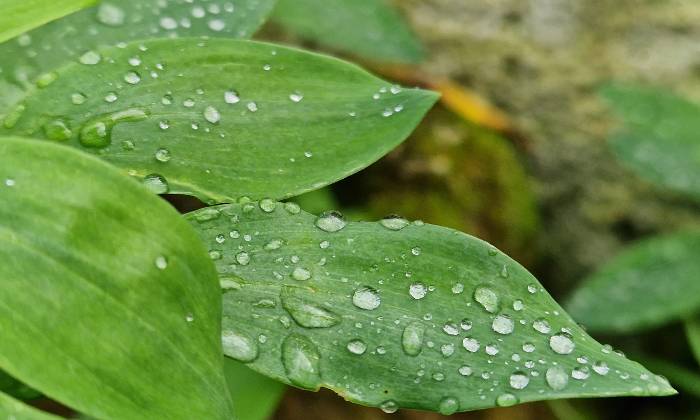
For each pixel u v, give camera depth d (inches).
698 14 24.6
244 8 15.0
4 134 13.9
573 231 25.4
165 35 14.8
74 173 12.9
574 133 24.9
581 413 24.1
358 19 20.5
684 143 21.6
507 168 23.5
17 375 12.5
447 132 23.1
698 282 20.6
